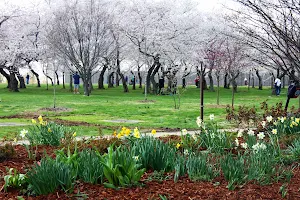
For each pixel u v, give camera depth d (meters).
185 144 7.47
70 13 34.25
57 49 35.06
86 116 18.28
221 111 20.09
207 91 45.69
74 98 30.83
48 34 35.66
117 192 4.89
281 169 6.10
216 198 4.70
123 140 7.71
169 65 43.50
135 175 5.16
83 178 5.28
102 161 5.19
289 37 7.27
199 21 41.19
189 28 39.16
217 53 31.44
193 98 32.16
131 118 17.38
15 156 6.88
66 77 79.44
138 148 6.08
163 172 5.60
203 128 8.05
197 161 5.62
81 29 34.16
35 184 4.76
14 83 41.56
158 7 38.72
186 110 20.91
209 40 37.91
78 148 7.50
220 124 14.17
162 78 39.66
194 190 4.99
